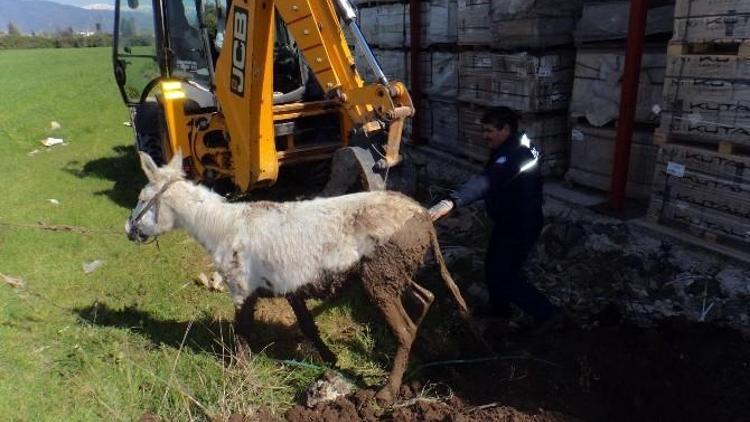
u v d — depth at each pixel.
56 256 6.14
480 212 6.46
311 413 3.72
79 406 3.85
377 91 4.88
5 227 6.72
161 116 7.32
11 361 4.28
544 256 5.47
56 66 28.83
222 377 4.05
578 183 6.63
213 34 6.98
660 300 4.68
